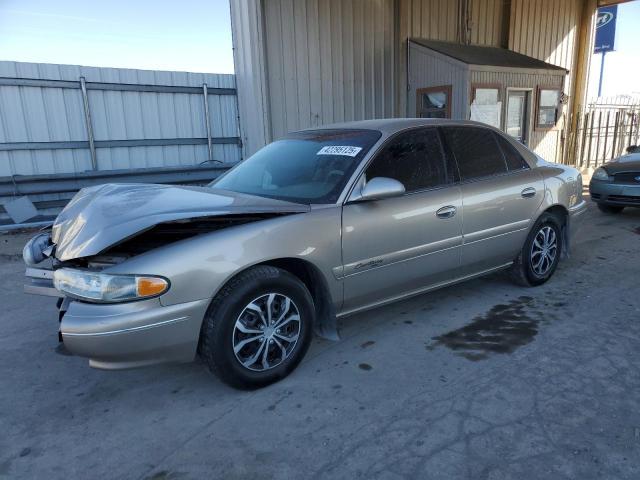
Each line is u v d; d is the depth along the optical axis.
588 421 2.67
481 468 2.35
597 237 6.92
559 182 4.79
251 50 9.45
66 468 2.47
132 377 3.36
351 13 10.54
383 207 3.49
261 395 3.05
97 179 8.95
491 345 3.61
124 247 2.96
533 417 2.72
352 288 3.41
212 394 3.10
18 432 2.79
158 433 2.73
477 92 10.78
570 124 15.46
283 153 4.07
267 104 9.69
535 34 14.07
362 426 2.71
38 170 8.75
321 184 3.50
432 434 2.61
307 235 3.13
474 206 4.02
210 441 2.63
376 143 3.63
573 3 14.77
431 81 11.25
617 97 17.59
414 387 3.08
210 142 10.11
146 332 2.67
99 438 2.71
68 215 3.37
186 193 3.35
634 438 2.52
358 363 3.41
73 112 8.84
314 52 10.16
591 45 15.30
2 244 7.30
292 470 2.39
